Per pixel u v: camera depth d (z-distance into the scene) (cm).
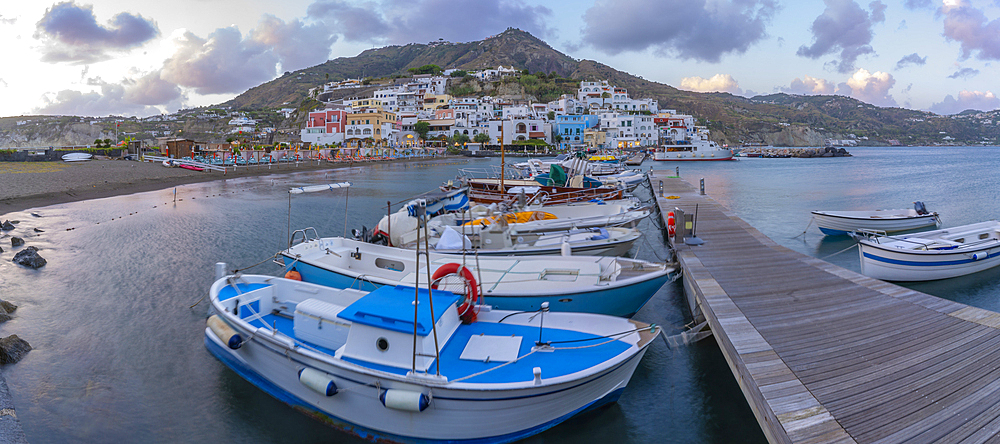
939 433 529
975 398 591
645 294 1034
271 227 2303
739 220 1958
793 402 598
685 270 1247
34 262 1529
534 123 11969
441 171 6612
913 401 592
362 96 15912
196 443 702
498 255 1274
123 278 1437
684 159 9388
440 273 869
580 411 734
